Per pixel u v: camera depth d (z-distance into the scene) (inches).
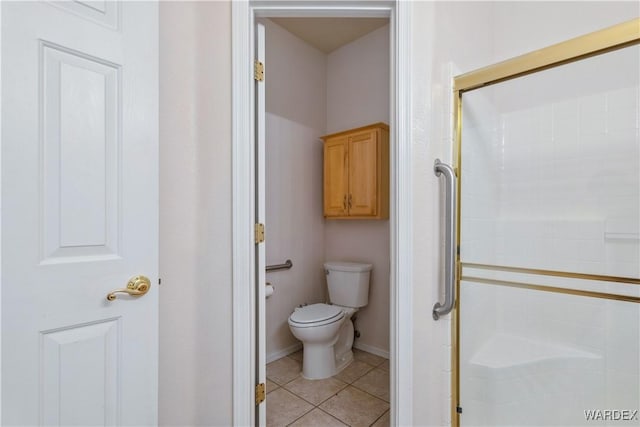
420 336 50.1
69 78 31.5
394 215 49.8
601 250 61.5
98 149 33.3
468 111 59.7
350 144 98.1
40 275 29.5
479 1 70.0
